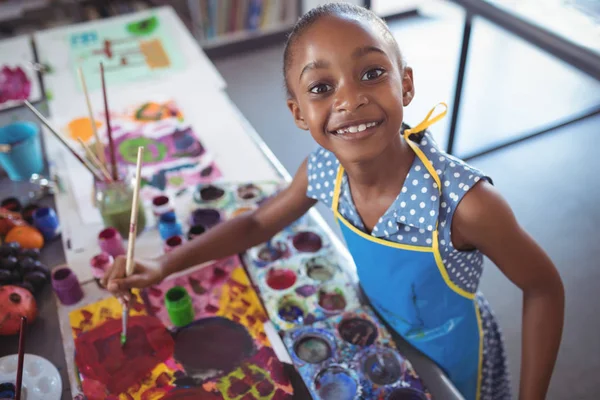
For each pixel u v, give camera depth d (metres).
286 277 0.91
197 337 0.82
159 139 1.29
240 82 2.67
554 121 2.40
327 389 0.74
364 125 0.61
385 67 0.60
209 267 0.93
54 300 0.90
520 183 2.12
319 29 0.59
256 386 0.75
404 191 0.71
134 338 0.82
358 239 0.79
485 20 1.16
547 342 0.76
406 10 3.15
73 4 2.52
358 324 0.83
